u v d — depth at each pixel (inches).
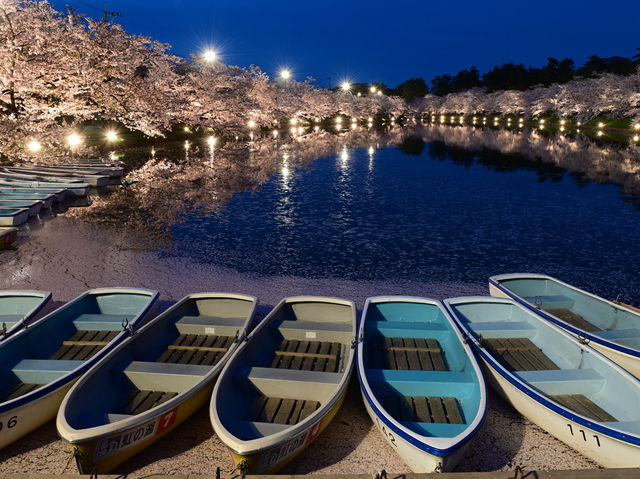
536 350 303.7
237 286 457.1
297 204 845.2
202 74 2082.9
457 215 773.9
